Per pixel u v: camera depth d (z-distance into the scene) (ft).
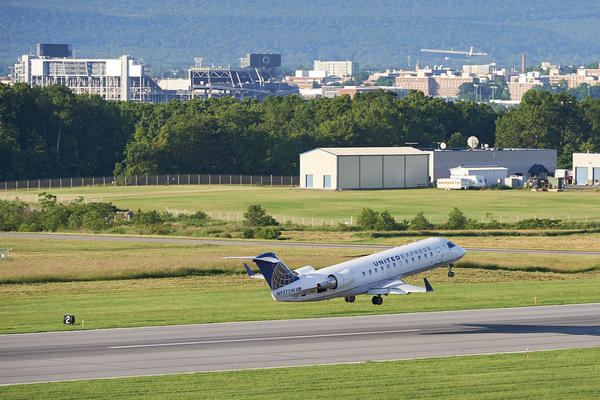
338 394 570.05
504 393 571.28
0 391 577.84
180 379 609.83
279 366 650.02
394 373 623.77
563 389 580.30
